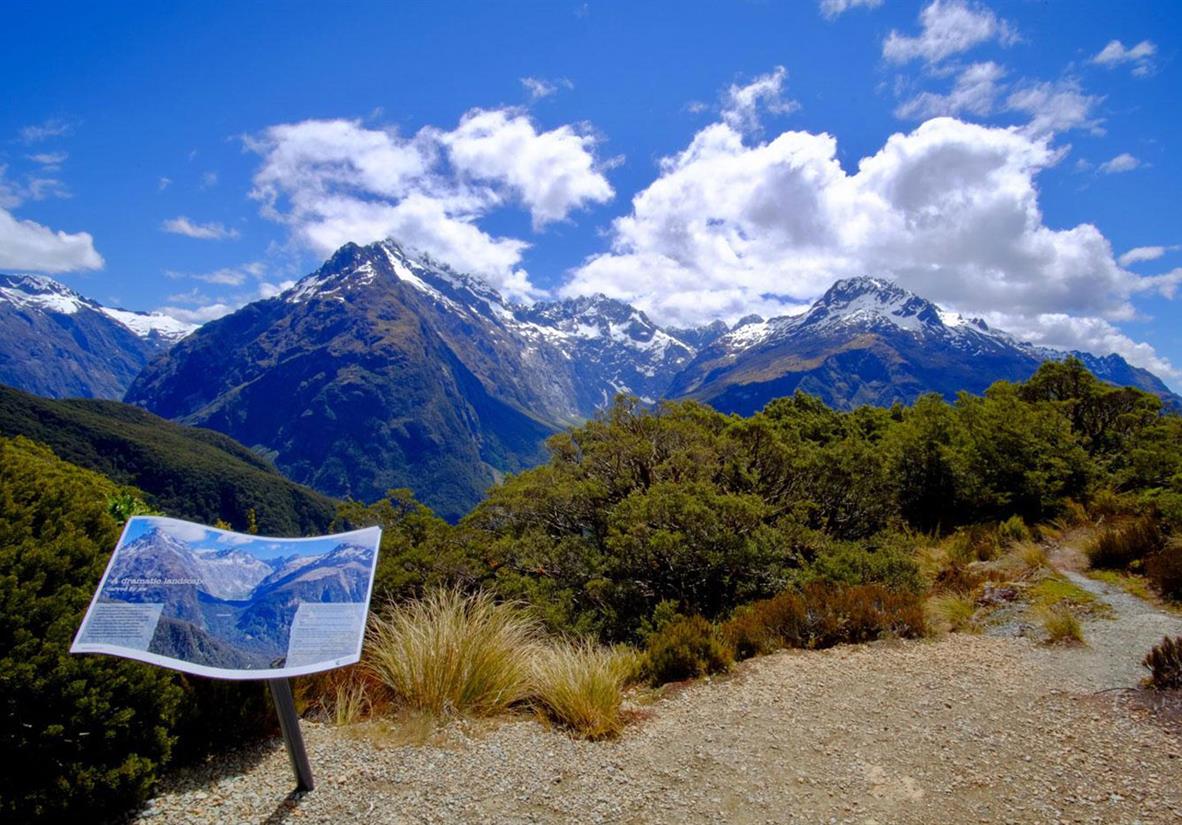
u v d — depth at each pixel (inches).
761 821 152.9
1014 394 962.7
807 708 230.2
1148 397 829.2
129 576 138.3
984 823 152.3
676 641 282.7
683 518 517.3
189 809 139.4
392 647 226.7
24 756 125.6
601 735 201.5
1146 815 152.5
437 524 567.2
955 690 245.1
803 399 1358.3
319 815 140.6
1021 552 474.0
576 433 773.3
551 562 557.9
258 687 177.6
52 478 166.9
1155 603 351.6
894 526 646.5
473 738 190.2
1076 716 214.2
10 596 130.3
